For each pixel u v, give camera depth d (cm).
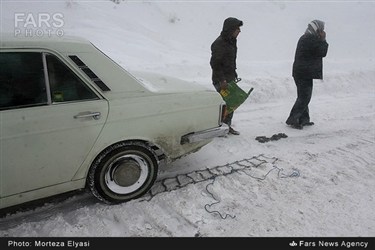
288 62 955
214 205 300
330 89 795
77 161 263
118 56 750
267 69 871
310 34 456
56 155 251
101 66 266
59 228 263
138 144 290
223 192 321
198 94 319
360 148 443
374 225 281
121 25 1035
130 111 274
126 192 298
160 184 333
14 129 228
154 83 336
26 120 232
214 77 434
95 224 270
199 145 333
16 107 232
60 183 264
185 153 326
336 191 331
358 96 750
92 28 922
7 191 240
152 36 1042
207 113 327
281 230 272
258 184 338
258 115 589
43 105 240
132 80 282
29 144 236
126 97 275
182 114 307
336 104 670
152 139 295
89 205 296
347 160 403
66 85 250
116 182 290
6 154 230
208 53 1023
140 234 263
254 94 688
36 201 298
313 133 501
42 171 250
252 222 280
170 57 850
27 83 235
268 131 504
